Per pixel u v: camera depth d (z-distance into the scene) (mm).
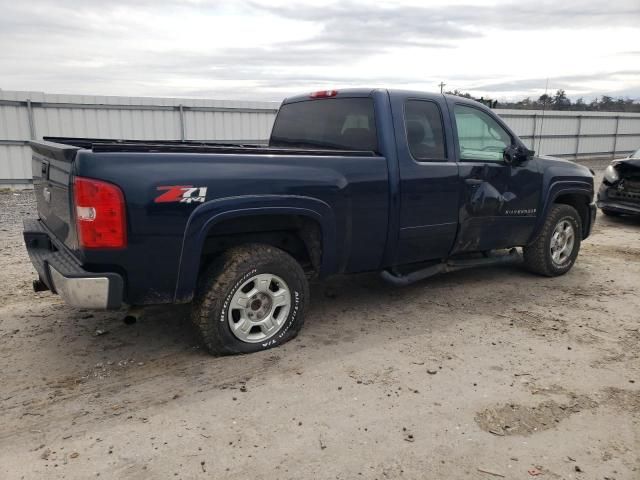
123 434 2961
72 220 3389
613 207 9945
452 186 4895
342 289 5656
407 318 4828
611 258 7305
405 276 4875
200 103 17797
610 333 4539
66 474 2619
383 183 4410
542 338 4410
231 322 3859
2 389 3443
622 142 30719
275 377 3645
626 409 3318
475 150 5184
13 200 12492
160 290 3533
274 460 2752
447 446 2896
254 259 3830
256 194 3727
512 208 5484
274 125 5586
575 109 28203
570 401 3400
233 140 18719
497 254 5898
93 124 16156
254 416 3158
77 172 3197
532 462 2777
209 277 3787
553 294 5602
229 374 3678
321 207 4059
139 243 3361
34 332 4359
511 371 3801
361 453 2822
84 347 4090
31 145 4488
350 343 4238
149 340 4230
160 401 3318
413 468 2711
